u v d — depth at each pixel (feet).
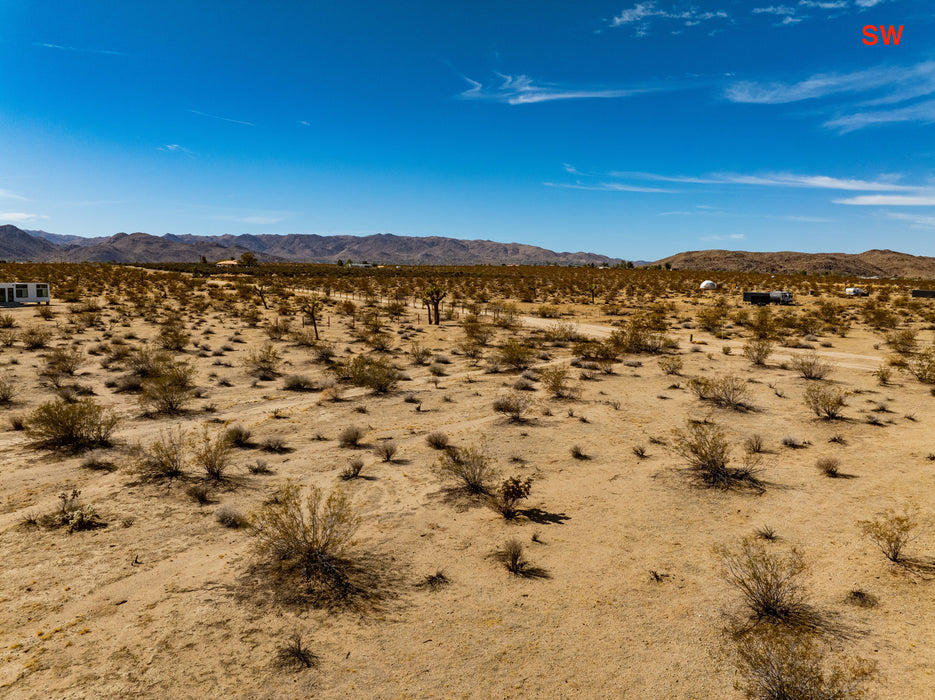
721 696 20.97
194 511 38.70
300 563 31.30
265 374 92.73
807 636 23.99
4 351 101.71
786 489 41.83
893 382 80.59
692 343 128.57
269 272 480.23
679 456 50.52
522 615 26.61
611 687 21.68
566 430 59.77
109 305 191.93
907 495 39.42
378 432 59.77
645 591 28.45
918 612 25.64
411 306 226.99
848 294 251.39
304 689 21.70
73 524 35.58
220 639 24.71
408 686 21.89
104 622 25.86
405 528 36.32
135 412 66.49
